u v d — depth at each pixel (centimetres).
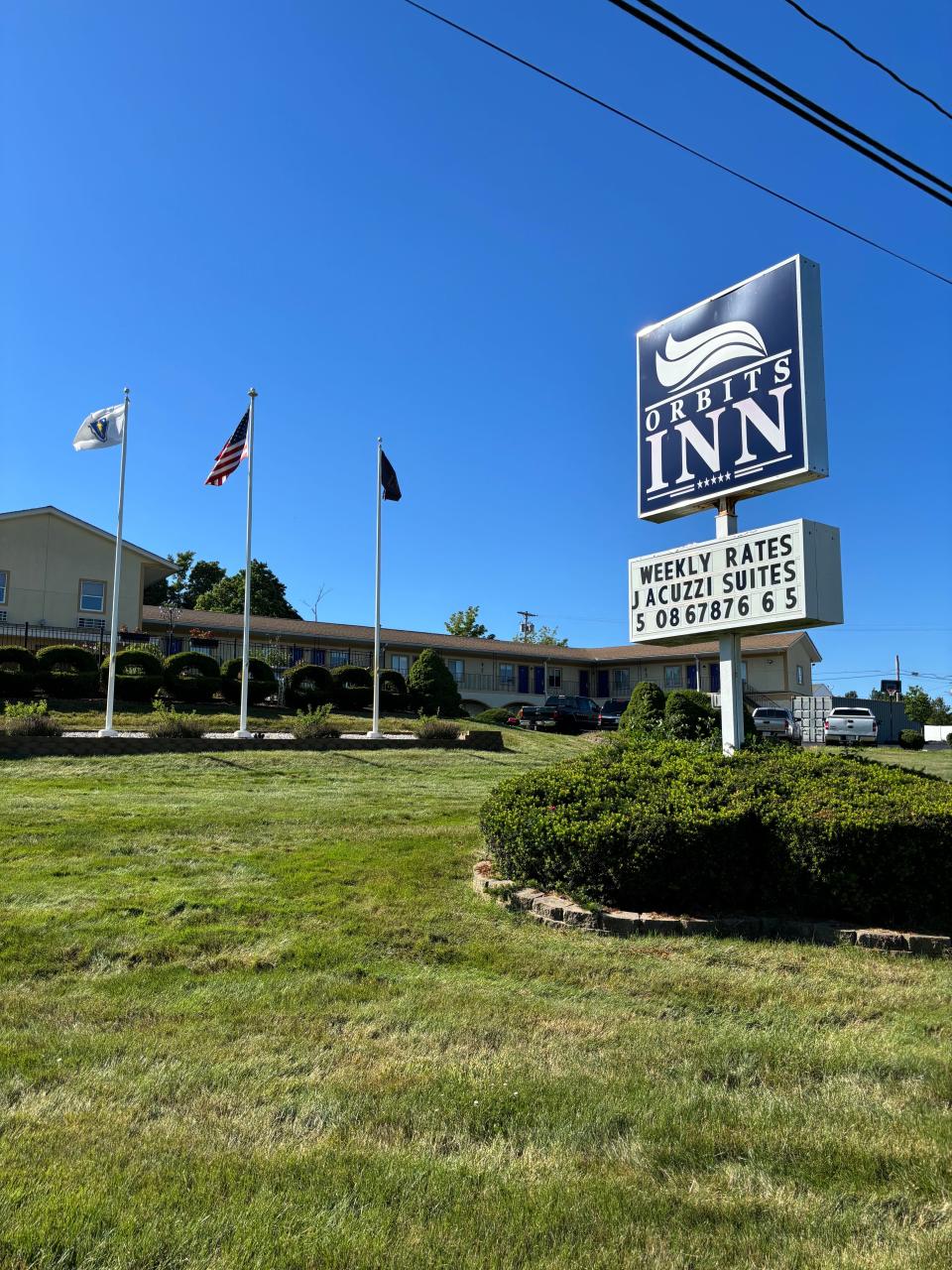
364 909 634
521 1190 289
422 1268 247
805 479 859
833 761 715
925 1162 307
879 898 577
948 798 607
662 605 952
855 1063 390
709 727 963
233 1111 345
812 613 813
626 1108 347
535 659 4747
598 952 546
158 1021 436
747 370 902
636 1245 259
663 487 984
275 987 484
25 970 505
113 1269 244
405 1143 322
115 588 1903
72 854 812
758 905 617
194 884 704
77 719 2041
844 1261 252
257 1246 255
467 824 1021
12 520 3180
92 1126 330
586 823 629
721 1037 420
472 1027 430
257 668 2525
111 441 1941
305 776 1566
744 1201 285
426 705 2848
